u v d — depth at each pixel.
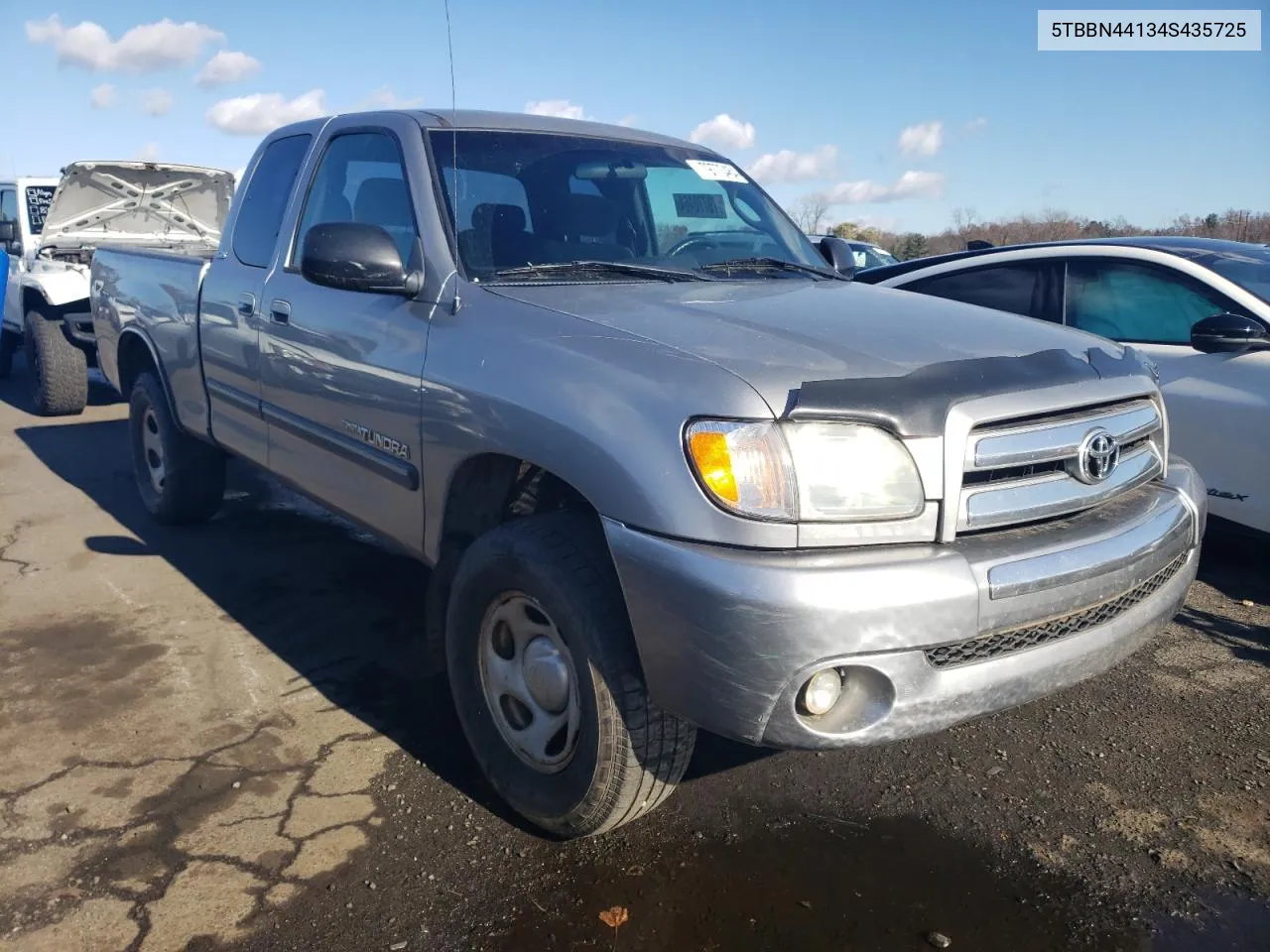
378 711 3.38
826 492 2.19
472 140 3.49
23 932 2.33
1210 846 2.73
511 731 2.77
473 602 2.77
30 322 8.08
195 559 4.81
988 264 5.56
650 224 3.63
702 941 2.34
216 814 2.79
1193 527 2.80
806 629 2.11
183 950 2.29
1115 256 5.08
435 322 2.98
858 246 15.50
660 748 2.45
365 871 2.58
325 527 5.38
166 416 5.00
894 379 2.31
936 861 2.65
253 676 3.61
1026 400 2.39
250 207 4.34
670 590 2.20
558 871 2.58
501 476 2.90
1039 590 2.30
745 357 2.37
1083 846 2.72
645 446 2.27
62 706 3.36
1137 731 3.32
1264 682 3.66
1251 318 4.51
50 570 4.62
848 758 3.15
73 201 8.78
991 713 2.36
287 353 3.68
